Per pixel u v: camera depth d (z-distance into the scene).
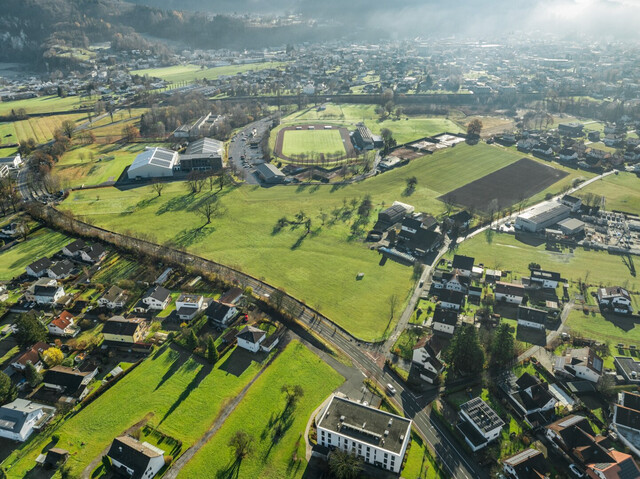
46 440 139.38
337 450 129.50
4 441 139.38
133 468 124.88
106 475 127.50
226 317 189.25
